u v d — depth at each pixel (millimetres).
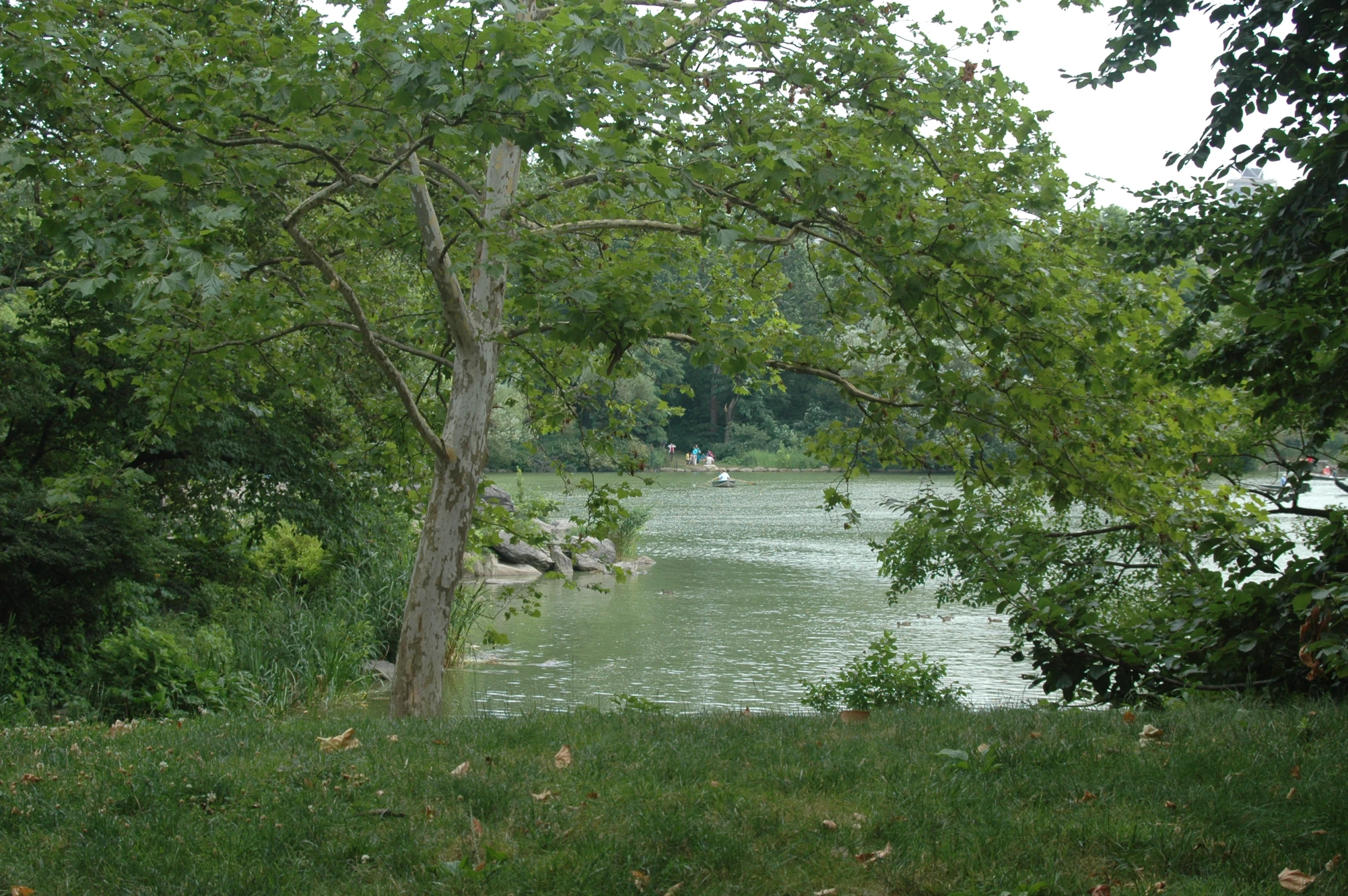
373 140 8062
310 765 5867
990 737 6418
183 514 18766
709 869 4355
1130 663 8695
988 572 9812
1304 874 4141
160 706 13914
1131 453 10742
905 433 11633
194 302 10148
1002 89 10031
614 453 12688
